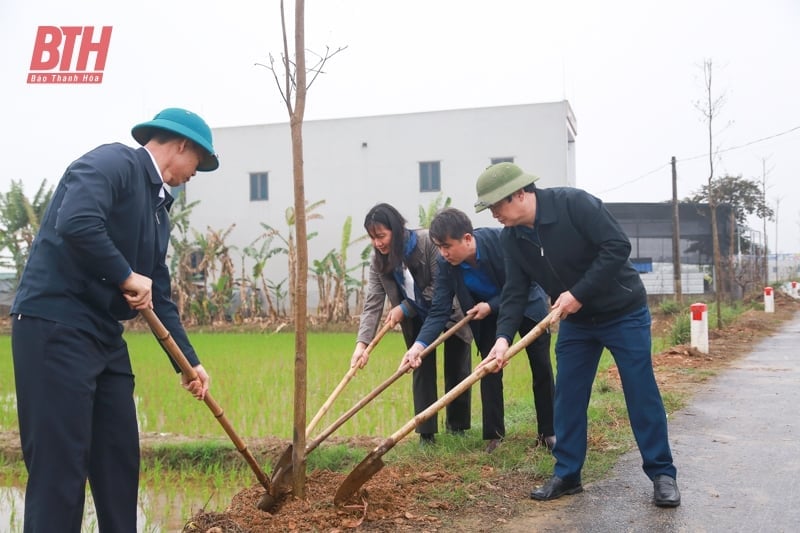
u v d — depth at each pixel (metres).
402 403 7.17
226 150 26.36
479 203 3.70
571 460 3.87
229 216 26.36
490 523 3.50
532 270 3.94
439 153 24.59
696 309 10.58
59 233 2.69
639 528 3.37
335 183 25.47
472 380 3.66
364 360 4.77
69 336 2.82
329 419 6.59
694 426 5.57
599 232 3.61
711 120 14.80
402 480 4.14
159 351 13.12
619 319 3.74
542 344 4.75
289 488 3.78
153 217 3.13
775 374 8.55
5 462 5.85
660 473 3.72
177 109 3.20
